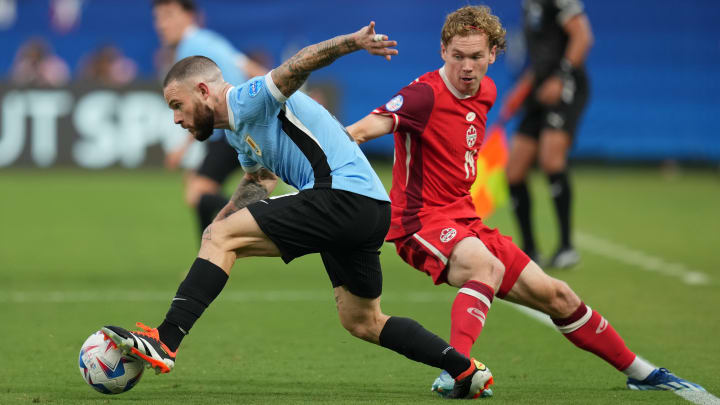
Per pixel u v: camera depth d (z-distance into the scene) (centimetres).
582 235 3950
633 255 3425
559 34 3112
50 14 6656
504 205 5075
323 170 1491
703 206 4938
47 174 5850
